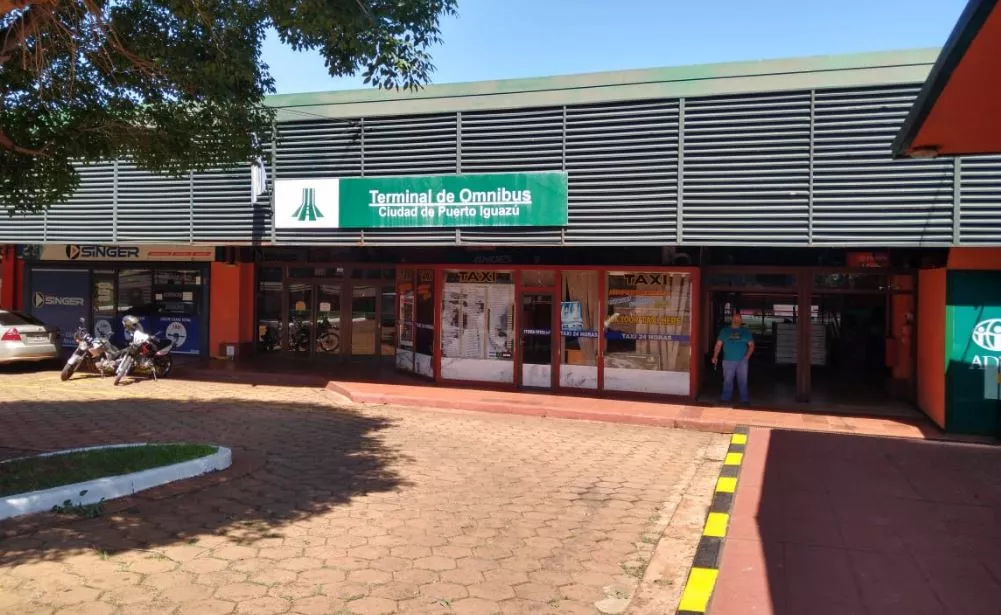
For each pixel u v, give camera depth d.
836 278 12.60
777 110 10.45
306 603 4.50
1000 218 9.49
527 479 7.81
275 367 15.86
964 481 7.55
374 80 7.63
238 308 17.20
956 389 10.16
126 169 13.72
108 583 4.63
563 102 11.43
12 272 18.47
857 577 4.91
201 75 8.21
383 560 5.29
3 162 8.16
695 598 4.66
